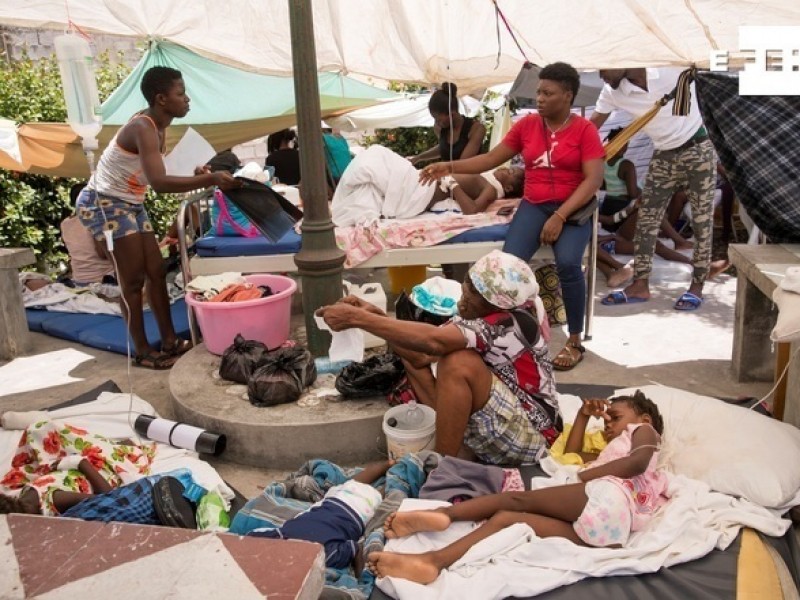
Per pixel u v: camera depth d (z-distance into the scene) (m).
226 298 4.03
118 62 8.31
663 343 4.79
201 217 5.84
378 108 8.46
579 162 4.31
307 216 3.69
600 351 4.69
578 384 3.99
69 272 6.66
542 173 4.40
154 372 4.61
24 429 3.52
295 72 3.45
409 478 2.84
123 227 4.32
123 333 5.18
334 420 3.32
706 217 5.30
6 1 4.39
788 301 2.97
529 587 2.26
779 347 3.51
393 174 5.09
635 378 4.25
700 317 5.26
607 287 6.21
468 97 8.73
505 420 2.94
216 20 4.73
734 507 2.62
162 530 1.87
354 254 4.74
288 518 2.61
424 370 3.30
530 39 4.97
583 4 4.51
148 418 3.52
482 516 2.55
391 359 3.57
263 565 1.71
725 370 4.32
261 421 3.34
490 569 2.33
